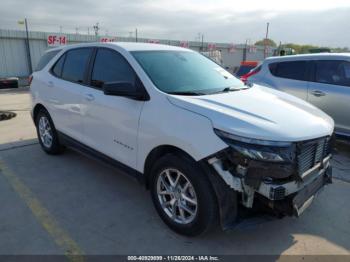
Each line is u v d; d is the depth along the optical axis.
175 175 3.16
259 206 2.78
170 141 2.97
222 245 3.05
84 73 4.32
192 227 2.99
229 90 3.66
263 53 38.06
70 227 3.32
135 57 3.67
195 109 2.92
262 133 2.61
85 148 4.31
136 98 3.34
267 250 3.00
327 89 5.83
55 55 5.12
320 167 3.12
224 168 2.68
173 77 3.58
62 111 4.68
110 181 4.41
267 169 2.57
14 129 7.17
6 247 2.99
